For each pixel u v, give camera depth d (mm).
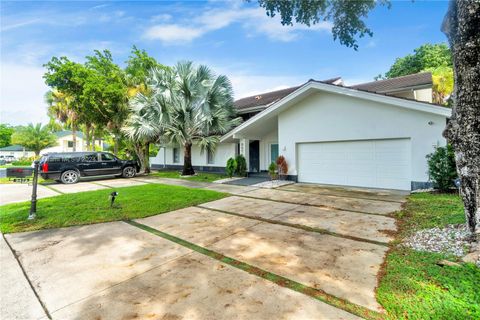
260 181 11633
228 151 15695
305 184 10438
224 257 3635
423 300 2371
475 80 3236
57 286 2920
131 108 14852
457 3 3299
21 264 3518
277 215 5887
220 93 13430
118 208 6641
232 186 10516
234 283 2889
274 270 3184
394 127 8398
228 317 2283
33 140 33188
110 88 15086
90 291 2801
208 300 2564
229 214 6098
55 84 16359
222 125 13469
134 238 4531
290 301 2504
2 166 28516
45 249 4059
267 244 4098
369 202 6875
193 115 13523
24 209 6609
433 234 4004
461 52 3309
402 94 11508
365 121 9016
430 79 10430
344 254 3605
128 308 2471
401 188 8469
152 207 6742
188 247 4055
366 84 13461
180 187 10234
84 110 17000
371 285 2752
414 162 8055
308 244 4043
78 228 5160
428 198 6598
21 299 2670
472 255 3078
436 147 7477
